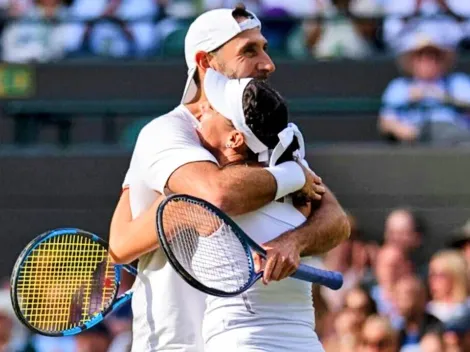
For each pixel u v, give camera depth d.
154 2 23.66
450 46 22.48
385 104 21.47
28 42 23.25
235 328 9.02
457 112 21.56
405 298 17.72
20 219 20.64
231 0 23.48
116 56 23.17
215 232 8.84
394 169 20.45
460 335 17.42
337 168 20.50
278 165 9.16
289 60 22.20
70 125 22.44
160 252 9.52
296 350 9.11
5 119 22.55
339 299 17.70
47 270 9.88
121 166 20.86
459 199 20.25
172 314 9.45
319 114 21.70
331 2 23.20
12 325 18.33
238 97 9.08
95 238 9.94
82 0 23.86
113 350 17.97
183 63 22.33
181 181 8.99
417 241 19.30
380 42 23.03
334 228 9.34
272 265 8.78
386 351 17.30
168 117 9.46
